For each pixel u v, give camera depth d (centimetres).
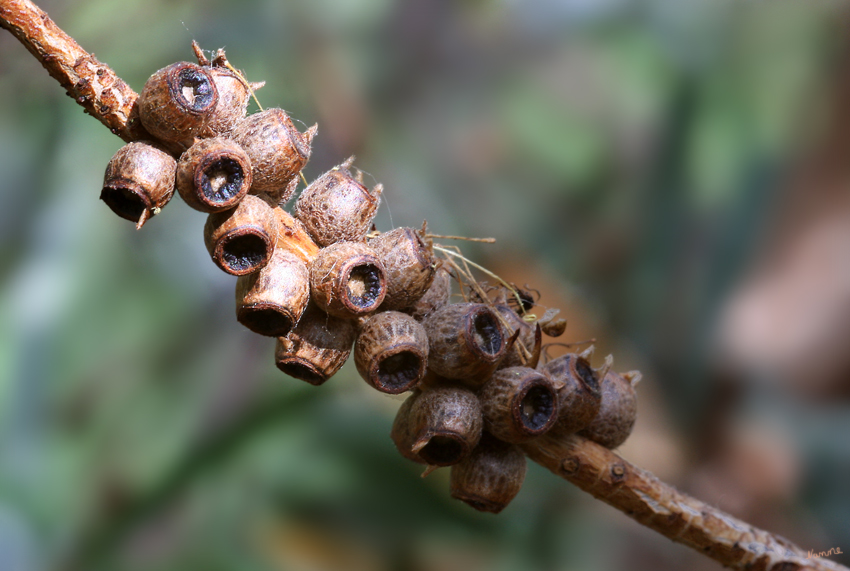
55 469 28
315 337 23
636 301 35
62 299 30
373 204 23
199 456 28
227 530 28
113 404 29
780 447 31
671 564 29
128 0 32
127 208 23
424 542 28
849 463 30
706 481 32
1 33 32
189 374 29
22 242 30
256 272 23
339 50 35
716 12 35
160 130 23
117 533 28
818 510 30
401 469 28
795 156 33
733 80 35
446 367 23
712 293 34
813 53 33
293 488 28
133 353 29
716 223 34
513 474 24
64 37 23
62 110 32
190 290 30
